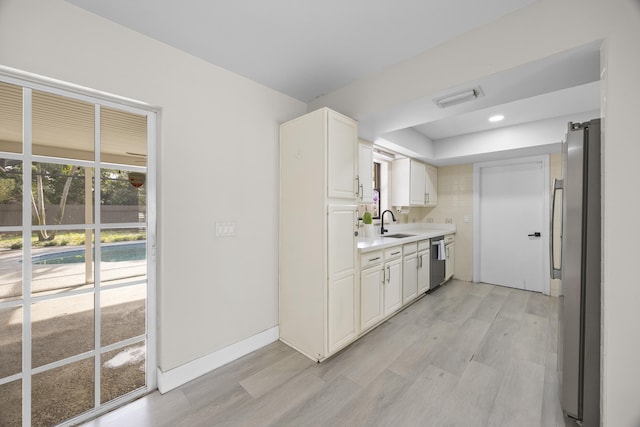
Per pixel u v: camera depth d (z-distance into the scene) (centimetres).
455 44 170
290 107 250
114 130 160
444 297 357
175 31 160
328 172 203
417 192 412
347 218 222
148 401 164
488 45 157
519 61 146
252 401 164
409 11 147
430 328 263
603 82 125
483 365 200
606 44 121
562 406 149
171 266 174
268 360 208
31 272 137
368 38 170
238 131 210
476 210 430
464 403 162
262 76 215
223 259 201
